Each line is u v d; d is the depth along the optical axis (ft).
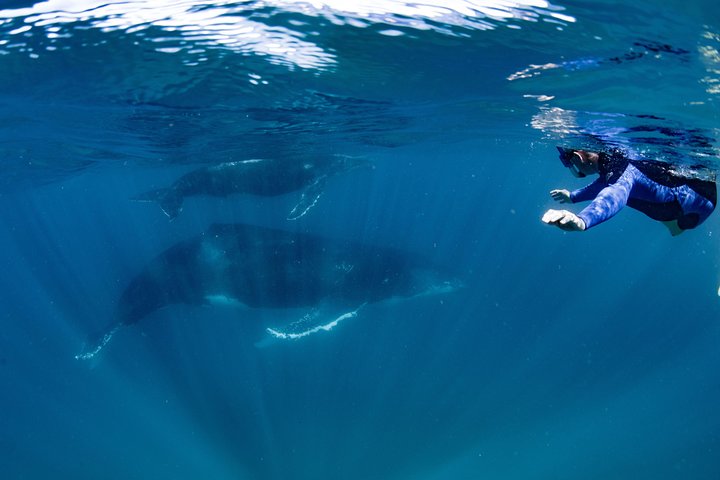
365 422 46.44
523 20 19.33
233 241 52.31
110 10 19.66
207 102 34.35
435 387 52.80
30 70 26.23
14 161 60.18
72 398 58.70
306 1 18.99
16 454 47.24
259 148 55.52
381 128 48.39
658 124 30.35
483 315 75.00
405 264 56.24
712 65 20.93
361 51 24.03
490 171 121.90
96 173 80.07
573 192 18.40
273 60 25.44
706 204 16.99
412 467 40.22
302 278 51.39
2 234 177.47
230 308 52.03
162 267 51.37
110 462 44.11
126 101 33.40
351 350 60.13
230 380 55.06
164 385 56.44
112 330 50.42
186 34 22.04
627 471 39.47
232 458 42.55
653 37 19.24
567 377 56.34
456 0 18.34
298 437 44.68
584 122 34.83
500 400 50.34
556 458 41.22
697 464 39.75
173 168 75.77
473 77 27.50
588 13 18.07
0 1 18.94
